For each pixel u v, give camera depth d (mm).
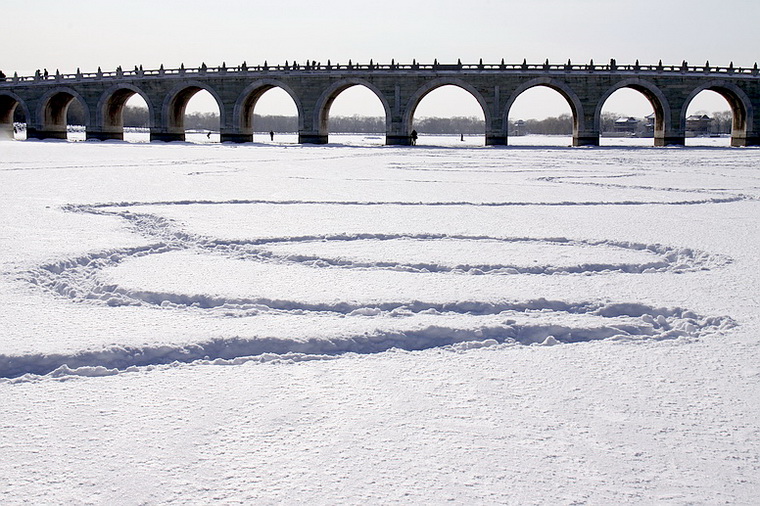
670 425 5867
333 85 85375
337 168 39188
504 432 5727
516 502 4660
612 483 4914
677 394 6551
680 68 82250
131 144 78125
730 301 9734
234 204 20812
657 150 71875
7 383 6734
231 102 87625
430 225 16766
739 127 87000
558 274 11602
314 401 6363
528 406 6270
